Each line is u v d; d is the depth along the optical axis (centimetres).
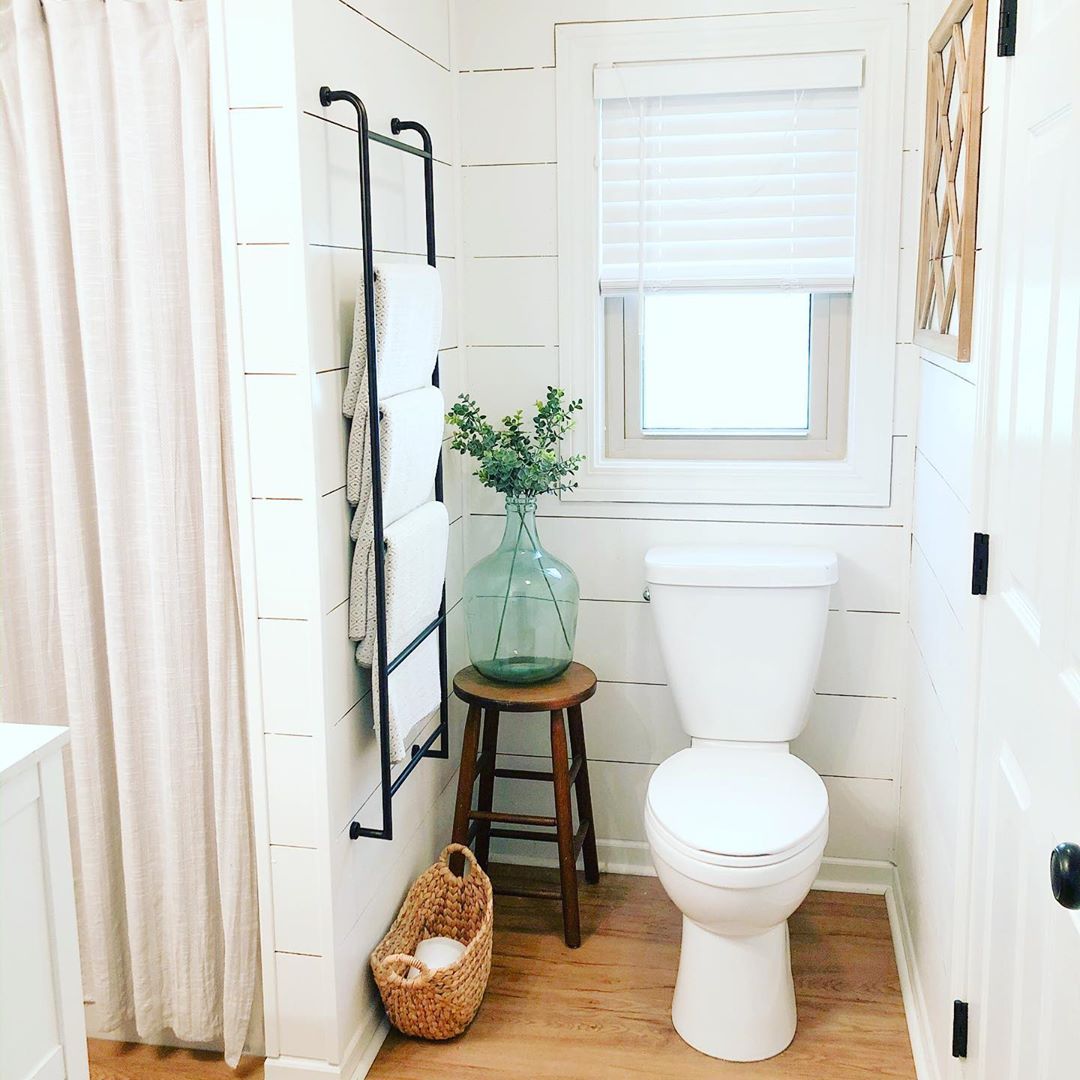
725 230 272
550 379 285
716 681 266
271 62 184
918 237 258
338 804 212
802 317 282
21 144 196
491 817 266
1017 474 149
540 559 261
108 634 207
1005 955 151
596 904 286
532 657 262
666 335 288
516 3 269
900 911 270
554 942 269
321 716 204
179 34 187
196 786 211
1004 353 158
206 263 193
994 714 162
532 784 304
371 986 234
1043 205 135
